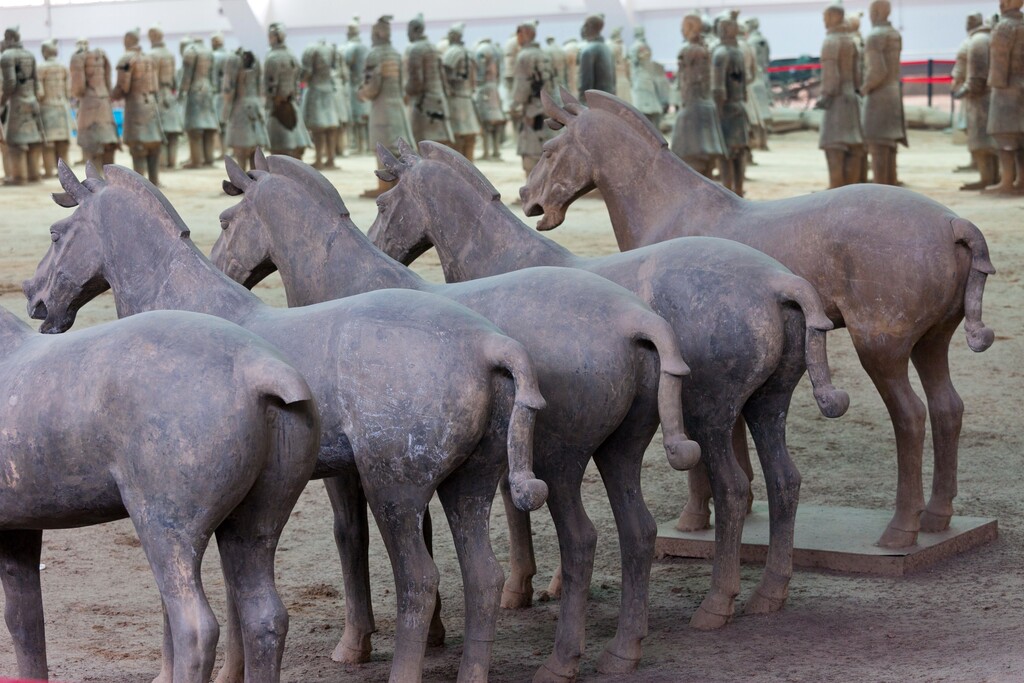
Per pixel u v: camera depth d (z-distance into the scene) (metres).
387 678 6.09
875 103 23.12
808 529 7.86
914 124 37.44
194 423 4.38
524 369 4.96
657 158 8.06
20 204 26.11
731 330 6.02
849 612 6.66
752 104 32.69
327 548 8.21
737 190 24.48
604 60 23.55
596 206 24.48
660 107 35.91
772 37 43.22
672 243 6.36
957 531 7.72
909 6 41.62
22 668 5.23
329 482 6.23
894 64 23.06
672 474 9.65
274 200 6.71
